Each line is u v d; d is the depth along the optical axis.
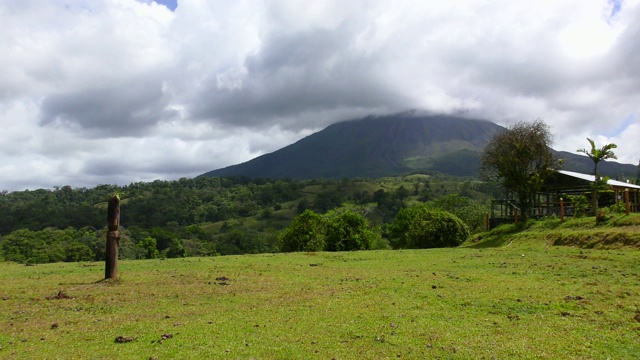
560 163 44.84
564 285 16.47
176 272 23.27
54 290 17.95
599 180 38.44
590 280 17.19
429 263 25.34
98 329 11.90
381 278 19.73
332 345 10.17
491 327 11.59
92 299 15.96
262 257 31.84
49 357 9.59
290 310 13.73
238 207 158.75
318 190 187.75
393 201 152.50
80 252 70.81
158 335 11.08
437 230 45.50
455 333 11.04
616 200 38.53
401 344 10.20
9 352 10.02
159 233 97.75
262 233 117.44
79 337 11.15
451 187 178.75
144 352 9.80
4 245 82.81
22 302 15.73
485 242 39.84
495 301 14.30
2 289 18.30
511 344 10.16
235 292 17.11
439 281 18.39
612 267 19.41
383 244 69.94
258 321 12.42
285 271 23.25
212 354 9.59
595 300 13.95
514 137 43.47
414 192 174.00
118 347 10.20
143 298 16.11
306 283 18.98
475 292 15.83
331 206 152.75
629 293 14.44
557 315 12.63
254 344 10.27
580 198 40.22
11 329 12.11
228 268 24.83
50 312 14.11
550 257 24.56
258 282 19.48
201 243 100.94
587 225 32.75
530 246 31.95
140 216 134.50
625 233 26.25
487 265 23.09
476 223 66.00
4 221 114.69
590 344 10.15
